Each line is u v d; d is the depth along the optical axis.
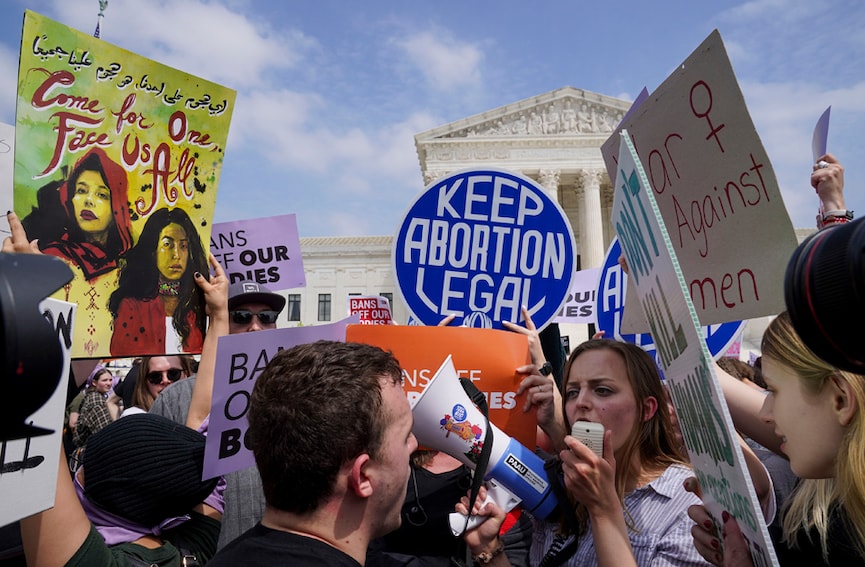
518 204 2.69
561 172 44.09
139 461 1.71
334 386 1.25
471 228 2.68
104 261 1.96
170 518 1.79
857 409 1.16
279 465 1.24
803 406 1.26
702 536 1.51
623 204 1.41
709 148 1.71
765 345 1.37
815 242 0.75
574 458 1.49
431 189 2.68
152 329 2.09
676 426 1.99
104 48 1.96
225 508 2.55
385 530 1.35
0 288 0.65
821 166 1.93
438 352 2.35
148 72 2.09
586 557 1.82
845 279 0.66
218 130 2.32
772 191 1.55
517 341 2.42
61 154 1.85
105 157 1.97
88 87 1.92
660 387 1.92
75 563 1.36
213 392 1.88
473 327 2.55
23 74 1.77
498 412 2.36
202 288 2.26
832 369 1.19
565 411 2.02
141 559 1.65
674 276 1.12
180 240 2.21
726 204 1.70
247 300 3.23
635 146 2.03
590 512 1.48
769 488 1.70
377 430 1.28
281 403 1.25
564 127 44.47
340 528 1.26
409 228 2.67
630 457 1.86
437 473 2.40
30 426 0.72
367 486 1.27
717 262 1.78
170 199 2.18
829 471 1.26
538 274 2.67
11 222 1.64
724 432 1.09
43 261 0.72
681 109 1.77
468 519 1.87
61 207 1.85
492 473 1.87
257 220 3.46
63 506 1.38
